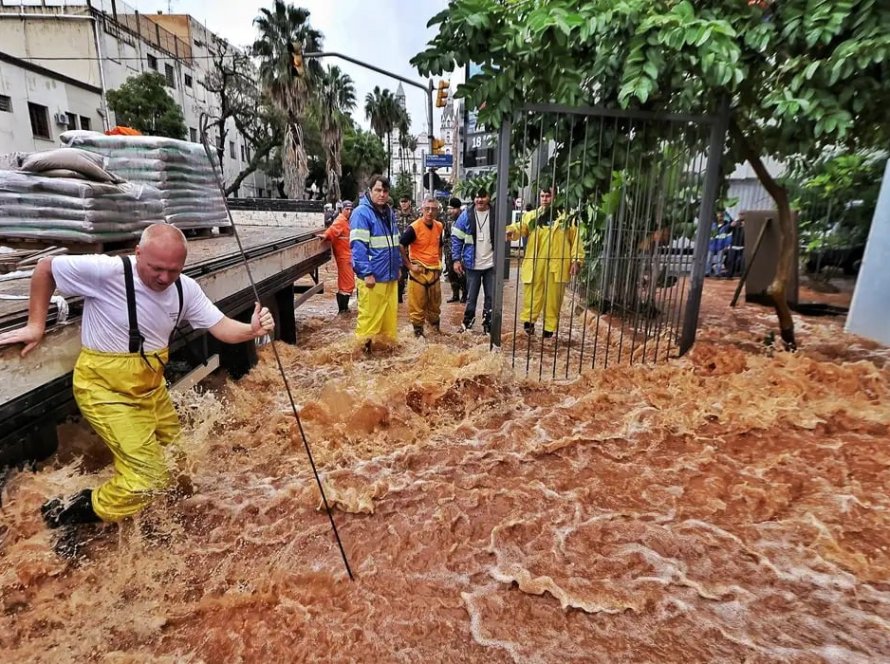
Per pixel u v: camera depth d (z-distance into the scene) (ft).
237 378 16.79
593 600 7.56
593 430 13.08
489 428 13.39
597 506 10.00
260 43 97.71
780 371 15.12
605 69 14.88
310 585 7.95
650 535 9.06
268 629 7.08
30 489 8.54
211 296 13.20
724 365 16.17
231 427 13.44
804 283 31.89
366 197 18.79
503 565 8.37
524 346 20.68
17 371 7.75
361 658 6.63
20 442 8.42
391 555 8.62
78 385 8.62
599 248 20.68
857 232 29.53
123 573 8.07
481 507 9.96
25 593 7.63
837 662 6.53
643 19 13.70
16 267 12.32
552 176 16.61
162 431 9.98
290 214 57.57
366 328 19.36
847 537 8.89
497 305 16.81
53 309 8.67
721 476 10.83
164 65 114.11
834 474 10.73
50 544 8.47
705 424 13.16
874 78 13.85
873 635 6.96
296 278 21.98
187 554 8.66
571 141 15.62
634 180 16.98
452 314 28.60
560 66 14.73
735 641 6.89
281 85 96.02
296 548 8.81
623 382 15.70
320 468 11.51
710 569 8.25
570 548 8.77
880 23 12.75
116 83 95.66
